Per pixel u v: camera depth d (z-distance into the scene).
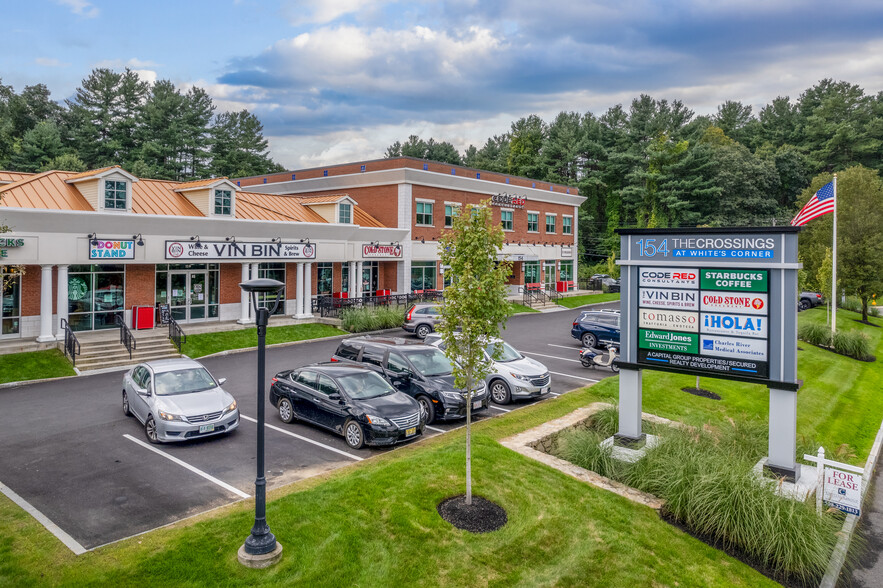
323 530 8.52
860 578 9.59
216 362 21.34
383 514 9.06
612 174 70.88
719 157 67.19
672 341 12.23
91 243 21.56
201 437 12.82
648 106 78.31
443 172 38.34
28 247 20.03
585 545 8.70
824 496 11.21
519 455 11.74
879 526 11.58
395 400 13.16
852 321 39.34
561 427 13.75
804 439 14.04
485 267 9.47
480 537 8.66
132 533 8.48
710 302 11.77
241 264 28.30
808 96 93.19
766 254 11.14
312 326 28.11
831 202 26.14
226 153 69.25
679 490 10.06
